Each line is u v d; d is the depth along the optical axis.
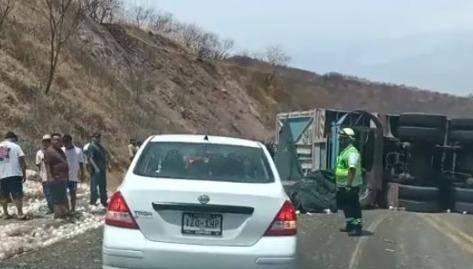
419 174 17.48
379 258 9.75
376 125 17.66
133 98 36.16
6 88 22.89
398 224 13.87
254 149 7.07
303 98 84.31
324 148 19.14
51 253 9.51
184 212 5.89
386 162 18.25
